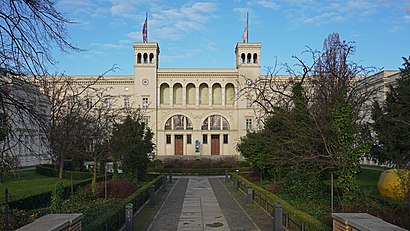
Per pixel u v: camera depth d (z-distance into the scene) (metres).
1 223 11.92
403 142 21.59
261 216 18.17
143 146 31.09
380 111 24.05
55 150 18.23
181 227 15.68
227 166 51.81
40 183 30.50
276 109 24.33
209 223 16.52
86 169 38.16
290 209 14.72
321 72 24.69
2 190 24.45
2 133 12.57
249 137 32.25
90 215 15.80
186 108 80.69
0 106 11.51
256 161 28.67
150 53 79.56
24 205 17.44
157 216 18.27
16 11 9.88
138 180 31.80
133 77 79.31
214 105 81.50
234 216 18.23
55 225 8.23
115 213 13.95
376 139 23.58
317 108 19.75
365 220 8.74
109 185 22.95
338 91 19.31
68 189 22.55
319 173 18.98
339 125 16.03
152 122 78.50
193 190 30.83
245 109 79.00
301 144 18.20
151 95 78.81
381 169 40.38
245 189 27.72
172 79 80.62
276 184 24.28
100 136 23.89
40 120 11.86
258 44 79.75
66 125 19.12
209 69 80.56
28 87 13.18
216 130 80.88
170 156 76.62
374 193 21.14
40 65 10.56
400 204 13.96
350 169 15.83
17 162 14.43
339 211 15.15
